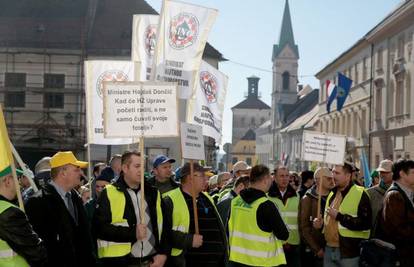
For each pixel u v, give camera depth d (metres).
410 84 37.91
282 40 104.81
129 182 7.04
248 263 7.81
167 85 7.35
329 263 9.37
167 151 40.78
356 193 9.02
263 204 7.75
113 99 7.29
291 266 10.53
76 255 6.46
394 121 40.75
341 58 55.28
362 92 48.81
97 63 10.79
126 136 7.27
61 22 43.97
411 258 7.62
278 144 100.56
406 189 7.73
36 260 5.54
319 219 9.33
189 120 10.48
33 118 41.34
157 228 7.13
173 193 7.83
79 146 40.12
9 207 5.44
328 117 62.38
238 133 149.00
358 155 49.50
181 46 9.95
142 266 6.99
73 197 6.68
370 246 7.85
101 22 44.78
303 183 12.28
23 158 41.41
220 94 11.82
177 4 9.90
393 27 40.56
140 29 10.89
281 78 104.44
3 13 44.66
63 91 41.50
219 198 10.94
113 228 6.78
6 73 41.72
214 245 7.97
